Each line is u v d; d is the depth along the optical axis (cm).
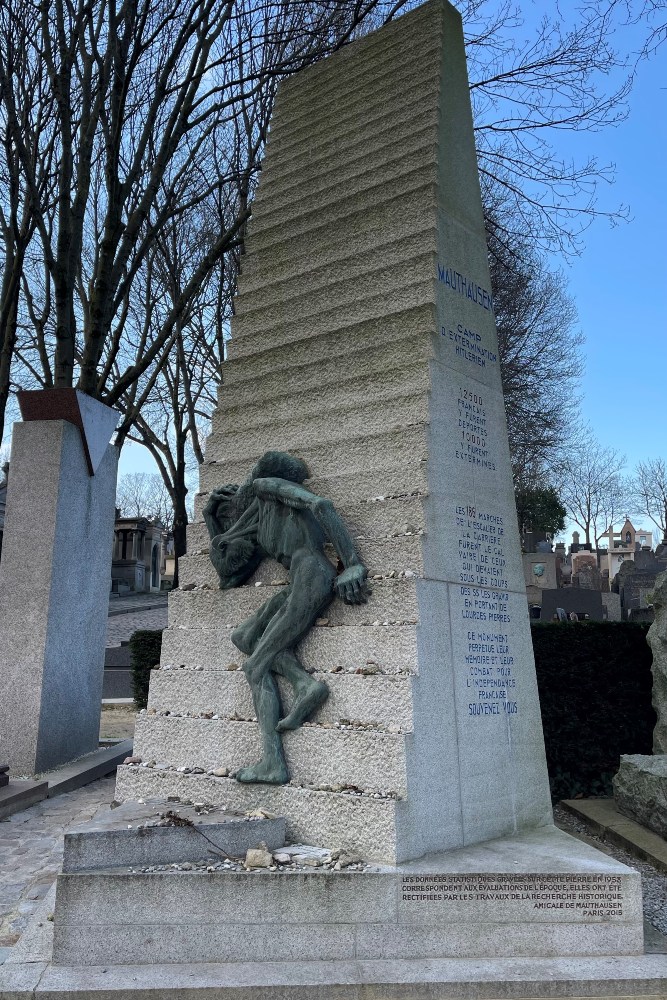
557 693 802
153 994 344
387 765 430
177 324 1504
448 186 616
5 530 882
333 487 548
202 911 377
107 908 375
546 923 383
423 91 653
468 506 531
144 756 558
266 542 551
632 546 6938
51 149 1109
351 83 729
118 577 4178
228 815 446
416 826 421
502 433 588
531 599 2477
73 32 949
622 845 622
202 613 587
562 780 788
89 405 930
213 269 1642
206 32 1048
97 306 1073
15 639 855
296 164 734
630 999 351
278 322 663
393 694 450
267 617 532
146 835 401
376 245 620
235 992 346
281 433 607
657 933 417
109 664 1694
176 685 570
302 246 680
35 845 612
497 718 506
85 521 938
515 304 2103
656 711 753
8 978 356
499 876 386
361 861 405
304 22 1316
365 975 356
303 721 482
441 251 583
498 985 351
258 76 1113
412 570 483
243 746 507
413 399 531
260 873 382
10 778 810
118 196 1048
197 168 1344
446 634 482
